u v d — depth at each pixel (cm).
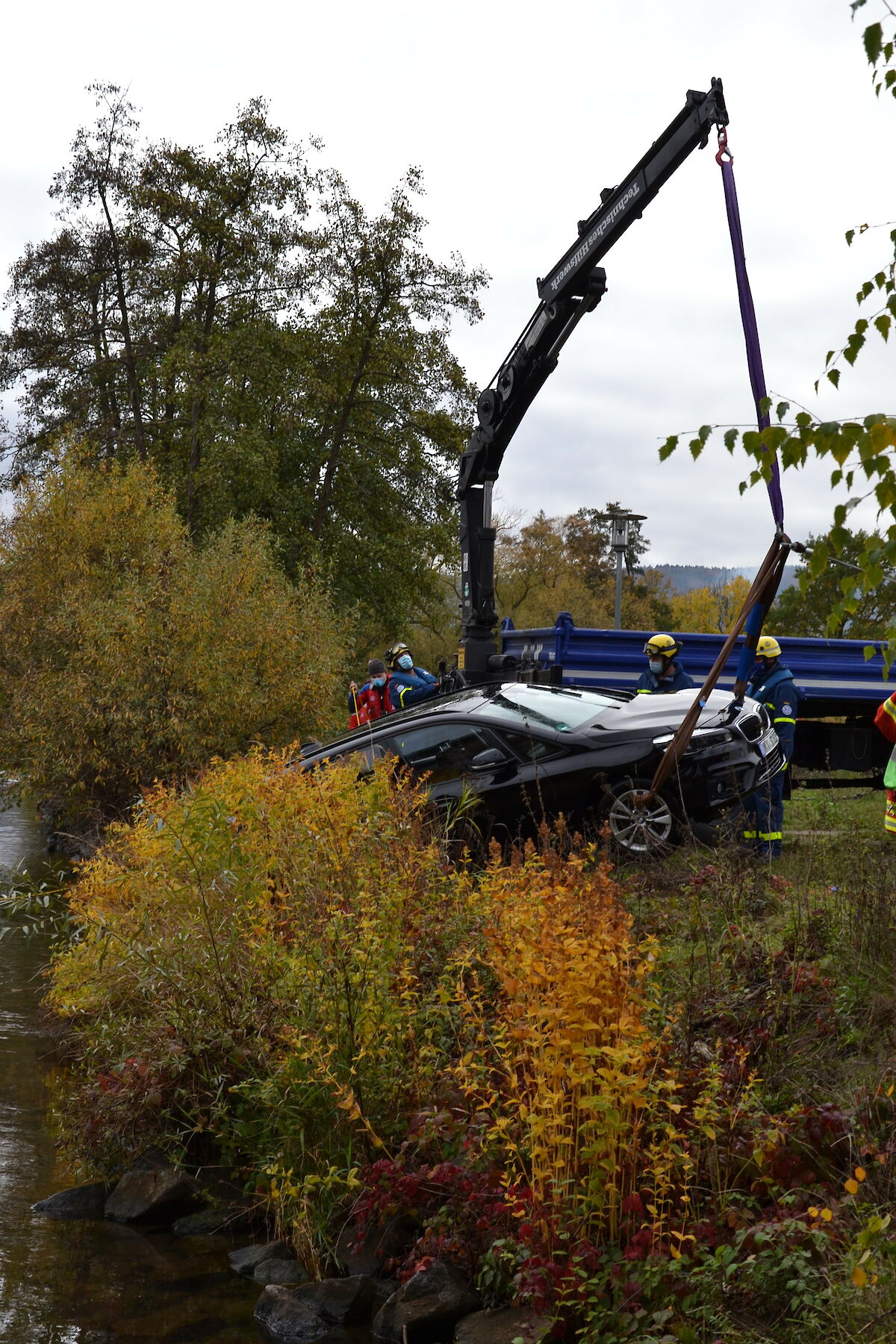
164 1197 498
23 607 1712
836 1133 383
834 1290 315
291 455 3019
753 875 571
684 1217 363
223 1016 540
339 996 475
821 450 206
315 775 652
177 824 609
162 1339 397
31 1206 511
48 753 1493
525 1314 368
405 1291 398
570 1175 370
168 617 1502
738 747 902
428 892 550
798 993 485
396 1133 463
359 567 3022
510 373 1395
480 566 1456
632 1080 354
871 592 226
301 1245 446
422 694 1271
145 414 3086
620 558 2561
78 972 678
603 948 376
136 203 2802
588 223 1297
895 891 547
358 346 3022
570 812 880
